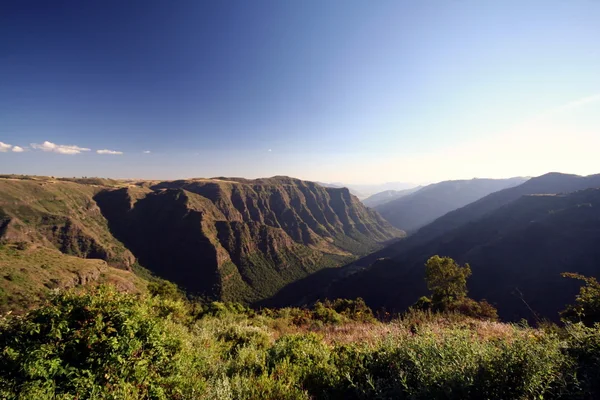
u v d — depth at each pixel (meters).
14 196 141.75
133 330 5.16
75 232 145.75
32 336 4.50
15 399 3.96
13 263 59.09
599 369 4.24
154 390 4.92
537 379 3.96
